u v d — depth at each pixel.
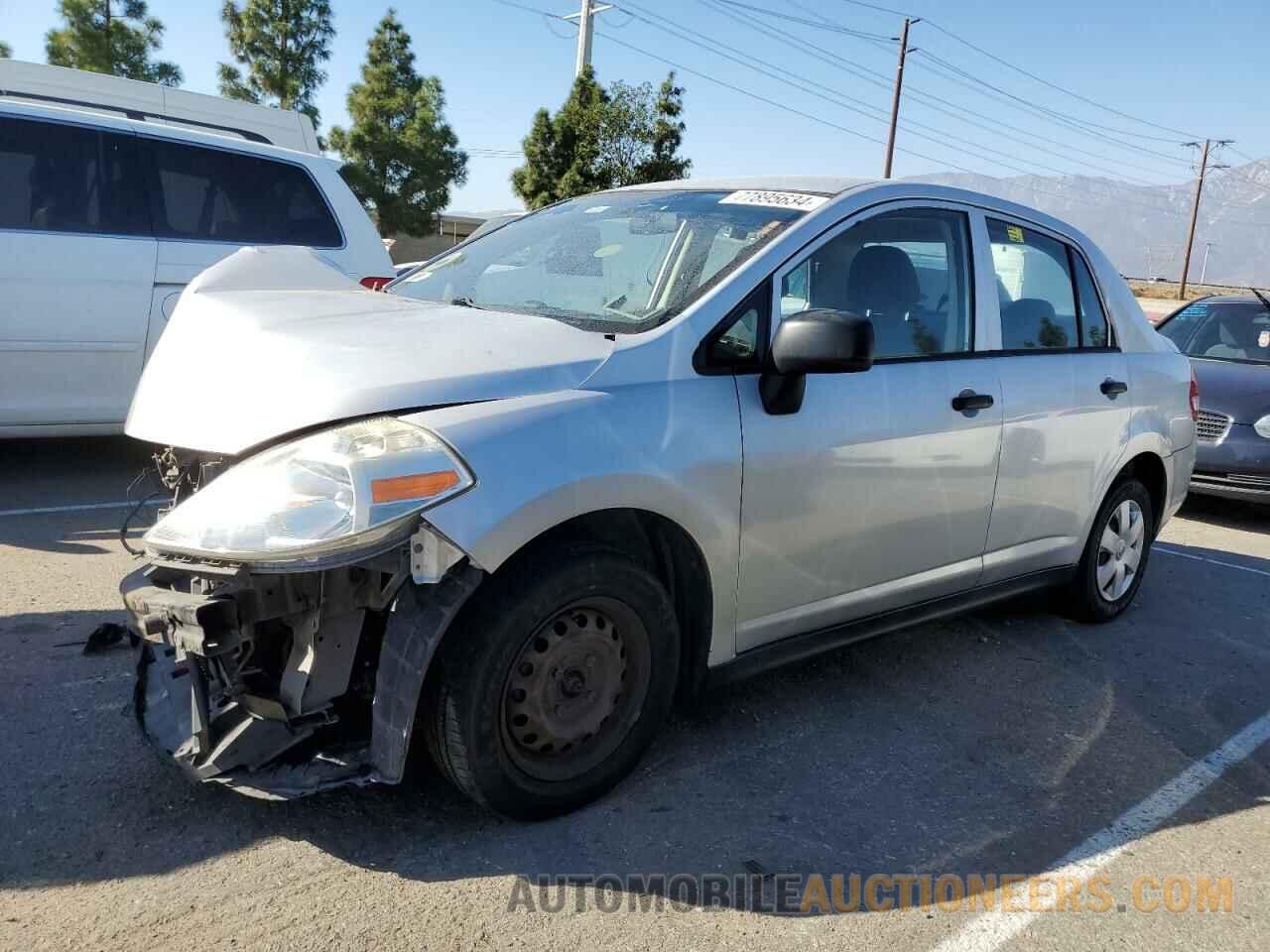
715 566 3.11
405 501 2.43
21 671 3.60
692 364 3.07
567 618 2.81
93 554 4.95
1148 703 4.14
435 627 2.54
